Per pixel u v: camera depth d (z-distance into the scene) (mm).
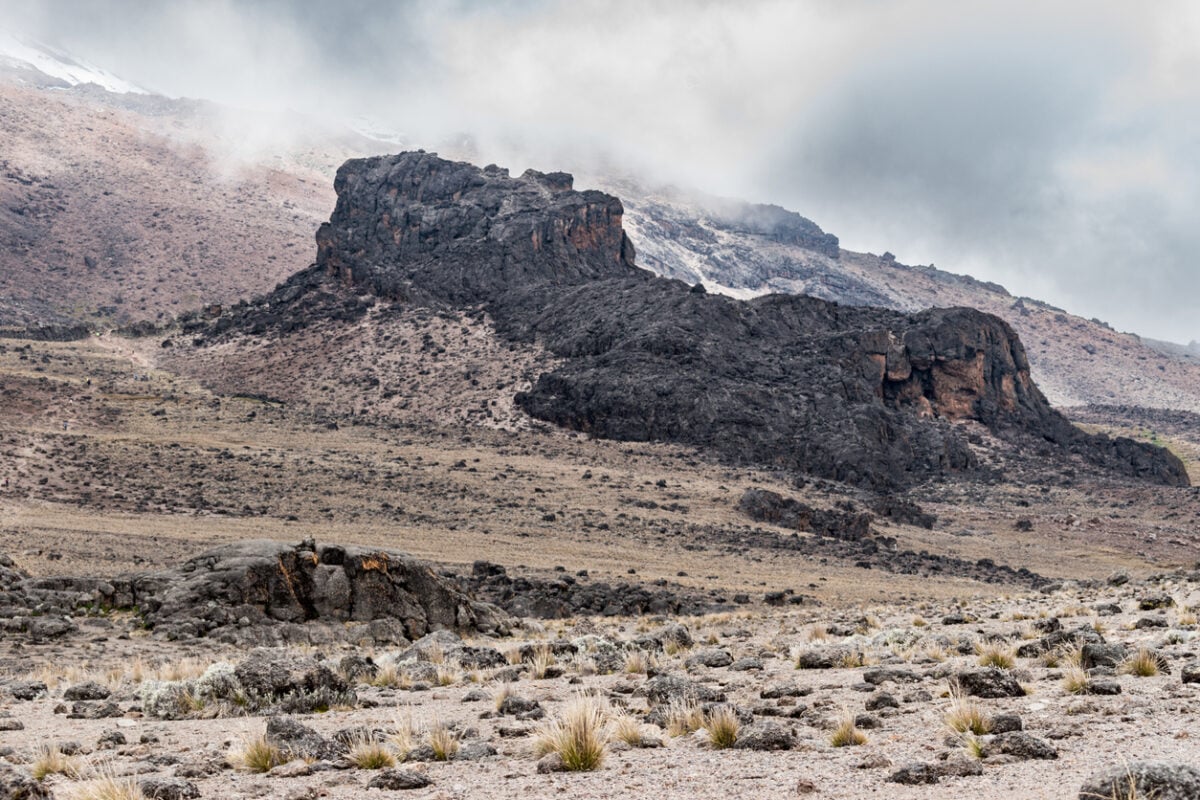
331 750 15641
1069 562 142750
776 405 187375
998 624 36562
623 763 13758
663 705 17891
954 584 112438
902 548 136625
